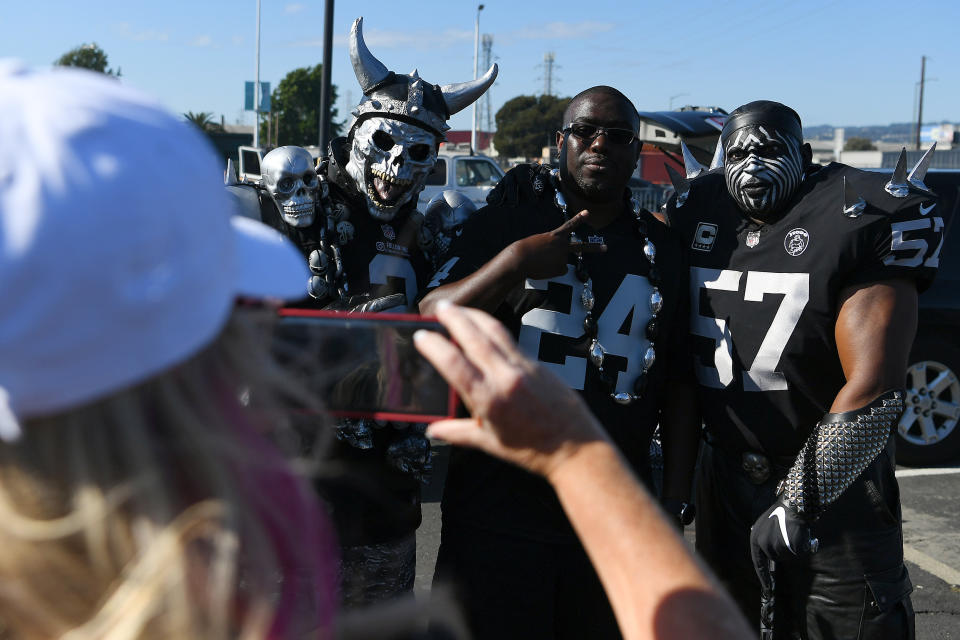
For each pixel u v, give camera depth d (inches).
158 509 21.7
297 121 1835.6
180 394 23.1
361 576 88.7
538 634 88.6
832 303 85.0
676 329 94.6
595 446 28.9
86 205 20.2
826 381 86.7
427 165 97.7
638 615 27.1
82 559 21.5
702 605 26.9
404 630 28.3
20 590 21.7
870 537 83.6
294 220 92.4
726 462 94.0
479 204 546.3
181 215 21.8
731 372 90.0
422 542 160.9
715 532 97.5
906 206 83.2
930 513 184.9
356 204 98.7
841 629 84.8
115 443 21.9
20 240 19.8
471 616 88.5
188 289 22.0
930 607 142.6
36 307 20.1
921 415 218.5
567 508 28.8
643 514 28.3
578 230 92.0
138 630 20.9
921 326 217.5
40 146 20.4
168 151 22.0
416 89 97.2
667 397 97.8
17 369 20.6
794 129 87.8
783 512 83.1
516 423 28.5
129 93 23.1
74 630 21.7
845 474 81.0
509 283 84.0
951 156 1051.9
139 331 21.3
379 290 97.3
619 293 90.6
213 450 23.0
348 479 86.0
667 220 98.8
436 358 28.5
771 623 86.2
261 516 24.2
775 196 86.7
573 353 89.5
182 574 21.3
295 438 39.6
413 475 90.0
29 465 21.7
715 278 91.7
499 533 87.7
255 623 22.6
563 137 92.2
